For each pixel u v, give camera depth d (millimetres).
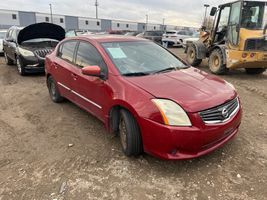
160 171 3180
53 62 5438
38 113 5273
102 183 2986
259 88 7418
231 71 10484
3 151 3756
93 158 3498
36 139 4121
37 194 2828
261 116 4988
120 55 3955
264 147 3719
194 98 3010
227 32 9266
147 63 4000
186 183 2955
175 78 3545
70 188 2910
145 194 2795
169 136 2863
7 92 7035
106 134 4199
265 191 2807
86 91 4199
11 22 56250
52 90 5895
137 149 3309
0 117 5141
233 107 3334
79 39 4711
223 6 9797
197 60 11359
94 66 3723
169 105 2926
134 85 3295
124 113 3299
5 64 12070
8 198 2775
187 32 27203
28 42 9398
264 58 8273
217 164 3299
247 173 3113
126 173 3154
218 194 2773
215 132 2963
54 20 62062
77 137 4133
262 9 8602
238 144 3791
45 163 3418
